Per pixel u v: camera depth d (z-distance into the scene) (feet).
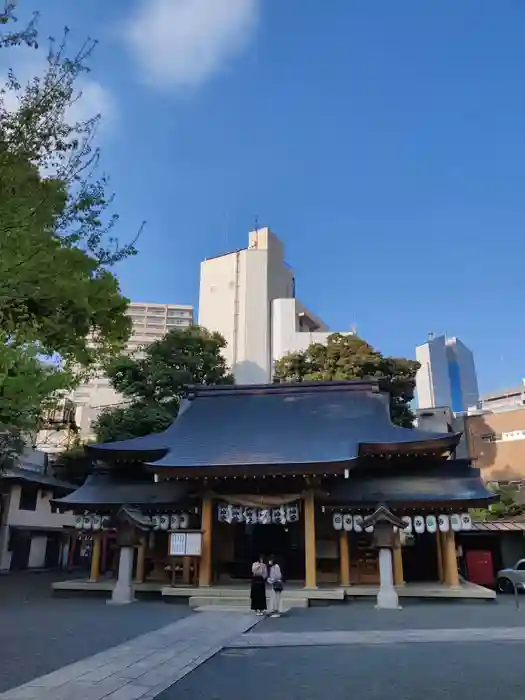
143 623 46.42
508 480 125.70
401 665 29.99
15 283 25.21
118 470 87.20
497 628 44.09
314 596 63.00
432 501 69.46
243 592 64.95
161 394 121.39
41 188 25.44
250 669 29.09
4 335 26.27
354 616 52.80
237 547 80.89
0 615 52.16
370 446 74.64
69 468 132.87
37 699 22.77
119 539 66.95
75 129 26.50
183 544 69.62
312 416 87.15
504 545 98.63
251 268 257.96
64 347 32.45
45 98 25.52
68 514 147.13
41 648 34.37
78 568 145.18
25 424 39.65
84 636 39.29
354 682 25.98
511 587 82.23
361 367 125.90
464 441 134.62
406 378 127.54
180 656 32.19
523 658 31.96
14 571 123.75
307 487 70.69
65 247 28.17
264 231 272.51
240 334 247.50
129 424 113.70
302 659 31.83
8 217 24.04
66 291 28.09
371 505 70.23
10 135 24.82
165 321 341.41
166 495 79.56
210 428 87.35
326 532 77.56
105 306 33.04
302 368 132.98
